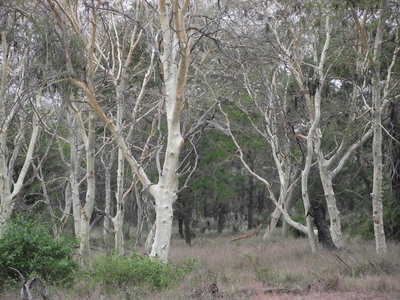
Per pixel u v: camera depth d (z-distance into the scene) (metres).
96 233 39.25
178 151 16.27
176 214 35.19
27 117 20.97
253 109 26.61
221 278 15.57
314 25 19.38
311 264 17.91
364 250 21.31
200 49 24.42
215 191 33.62
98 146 27.11
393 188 25.38
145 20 20.55
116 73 23.23
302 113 24.47
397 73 20.73
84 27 18.31
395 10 17.80
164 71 16.70
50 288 12.93
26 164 20.58
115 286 13.39
